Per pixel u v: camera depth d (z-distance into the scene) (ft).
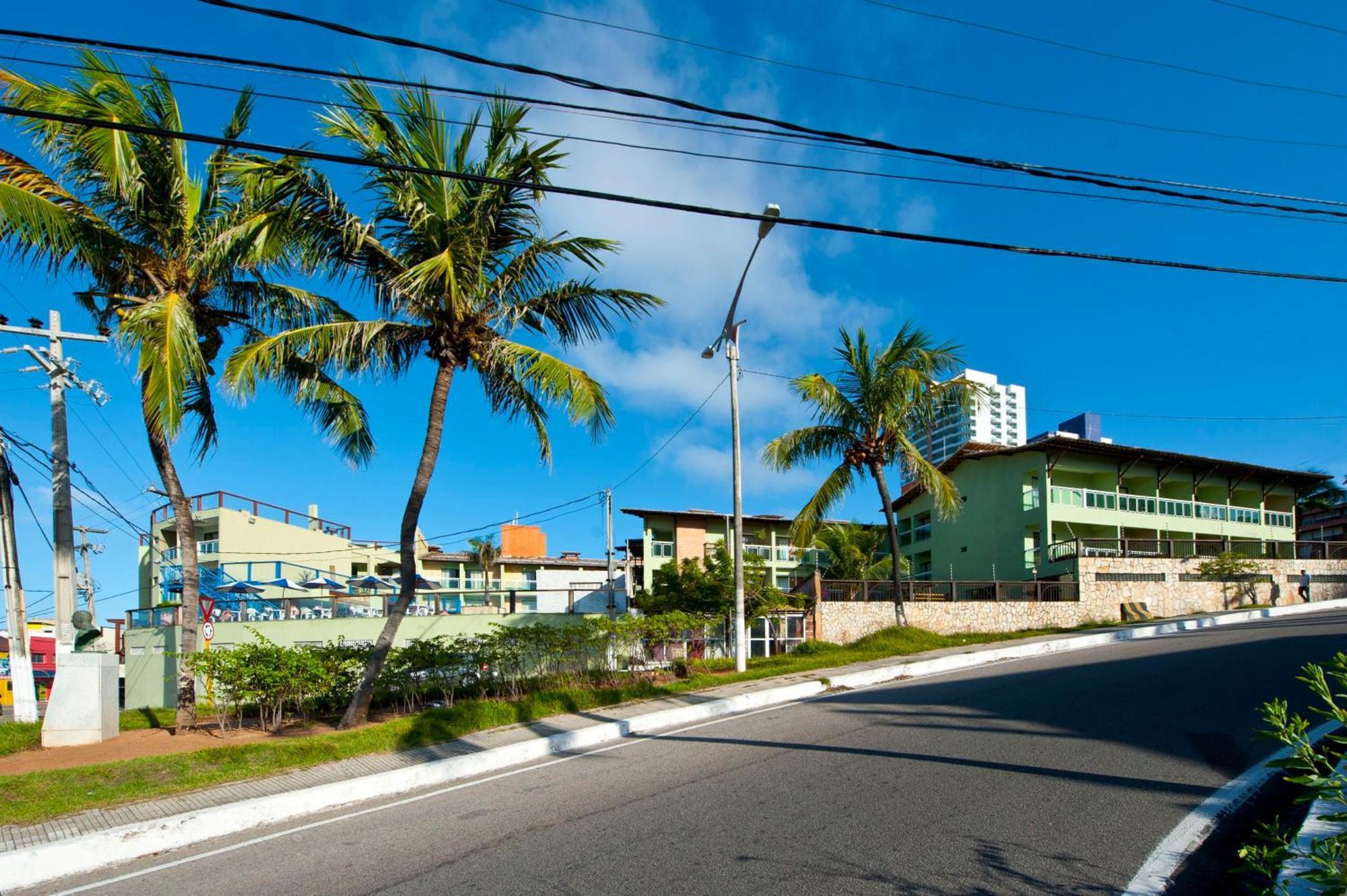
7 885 20.72
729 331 59.31
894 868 17.87
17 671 52.95
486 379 44.86
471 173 40.40
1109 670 45.16
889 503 72.84
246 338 47.39
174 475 43.11
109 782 28.84
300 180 37.96
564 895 17.54
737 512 58.13
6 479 53.88
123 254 40.65
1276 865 15.37
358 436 52.31
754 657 73.82
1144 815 20.58
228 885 19.90
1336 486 154.40
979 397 76.43
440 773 30.32
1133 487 134.10
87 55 36.91
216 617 76.54
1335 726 28.73
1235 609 101.09
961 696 40.14
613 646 53.16
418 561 154.40
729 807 23.21
